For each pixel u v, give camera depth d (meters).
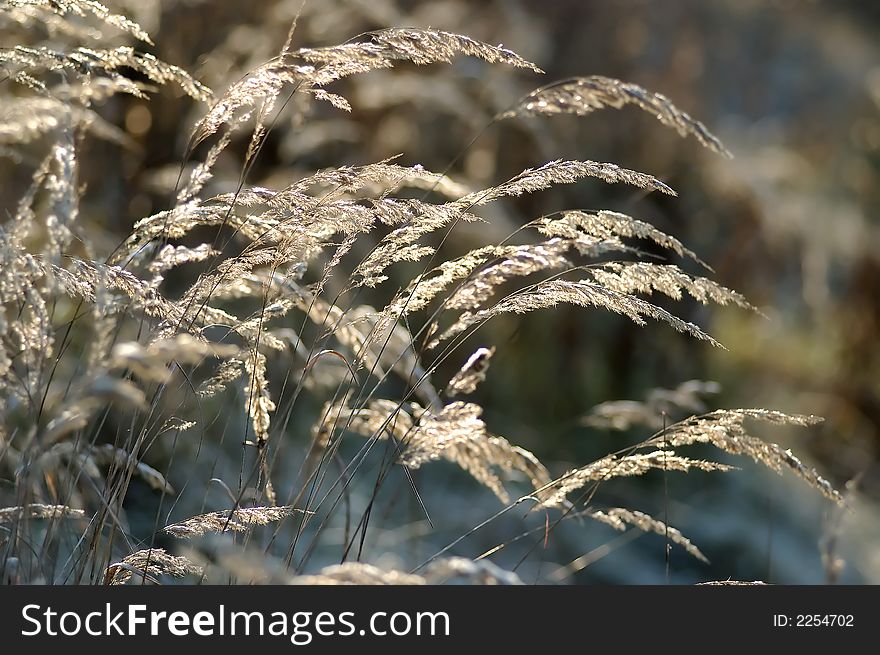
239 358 3.41
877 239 9.89
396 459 3.34
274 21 6.89
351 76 7.55
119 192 6.19
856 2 11.55
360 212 3.25
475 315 3.36
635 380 8.56
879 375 9.70
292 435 5.21
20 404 3.22
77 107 3.38
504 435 7.47
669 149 9.08
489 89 8.01
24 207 2.92
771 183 9.70
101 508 3.19
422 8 8.32
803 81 11.41
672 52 9.81
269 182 6.30
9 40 4.28
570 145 8.54
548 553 6.20
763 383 9.50
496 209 7.55
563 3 9.52
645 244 8.78
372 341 3.46
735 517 7.43
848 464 8.34
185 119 6.47
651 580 6.39
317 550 4.89
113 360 2.13
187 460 5.07
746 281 9.71
